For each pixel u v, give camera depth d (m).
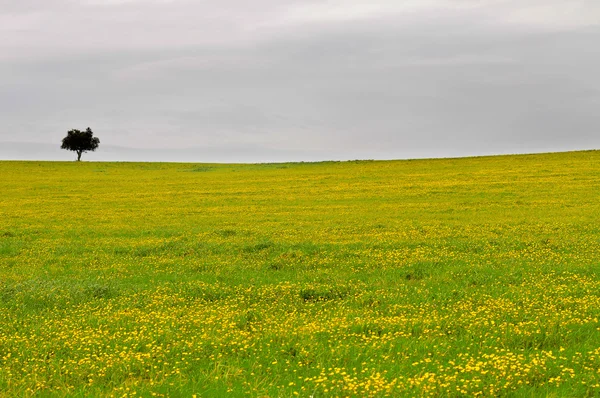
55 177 76.75
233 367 10.27
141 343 12.17
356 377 9.53
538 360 9.97
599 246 23.73
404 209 40.69
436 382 9.16
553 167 66.50
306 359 10.77
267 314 14.60
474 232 29.06
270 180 67.12
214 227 34.53
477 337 11.92
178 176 76.81
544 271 19.03
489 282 17.88
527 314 13.74
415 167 76.88
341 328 12.75
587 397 8.70
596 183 51.38
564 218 33.28
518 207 39.47
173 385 9.55
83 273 21.05
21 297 16.84
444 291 16.69
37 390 9.67
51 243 29.02
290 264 21.73
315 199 48.62
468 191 49.78
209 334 12.58
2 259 24.59
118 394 9.24
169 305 16.09
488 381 9.32
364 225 33.16
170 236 31.11
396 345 11.45
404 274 19.45
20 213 43.19
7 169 89.00
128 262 23.34
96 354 11.59
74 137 126.38
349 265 21.28
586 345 11.02
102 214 42.25
